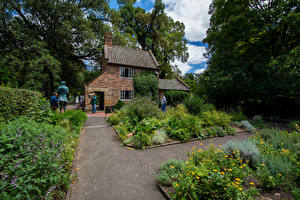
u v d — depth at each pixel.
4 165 1.93
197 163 3.07
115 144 4.97
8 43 13.09
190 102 8.86
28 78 13.94
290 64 10.42
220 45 15.45
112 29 19.39
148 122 6.11
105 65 15.02
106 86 14.77
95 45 17.77
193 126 5.89
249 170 2.79
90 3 17.89
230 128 6.79
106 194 2.48
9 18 12.92
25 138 2.49
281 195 2.36
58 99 7.71
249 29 13.22
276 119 11.12
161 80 23.19
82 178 2.93
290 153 3.55
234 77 12.00
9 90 4.18
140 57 17.77
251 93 11.62
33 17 14.43
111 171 3.23
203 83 14.41
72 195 2.42
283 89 10.23
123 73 15.82
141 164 3.58
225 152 3.51
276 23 11.42
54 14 14.35
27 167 1.93
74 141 4.57
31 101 4.88
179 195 2.13
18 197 1.62
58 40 15.48
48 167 2.15
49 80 15.86
